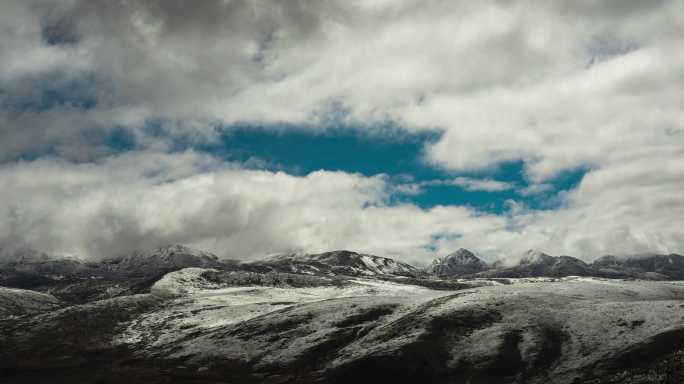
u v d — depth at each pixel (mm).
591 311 102312
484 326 101250
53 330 141625
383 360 88875
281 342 111250
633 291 138750
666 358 74625
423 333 98375
